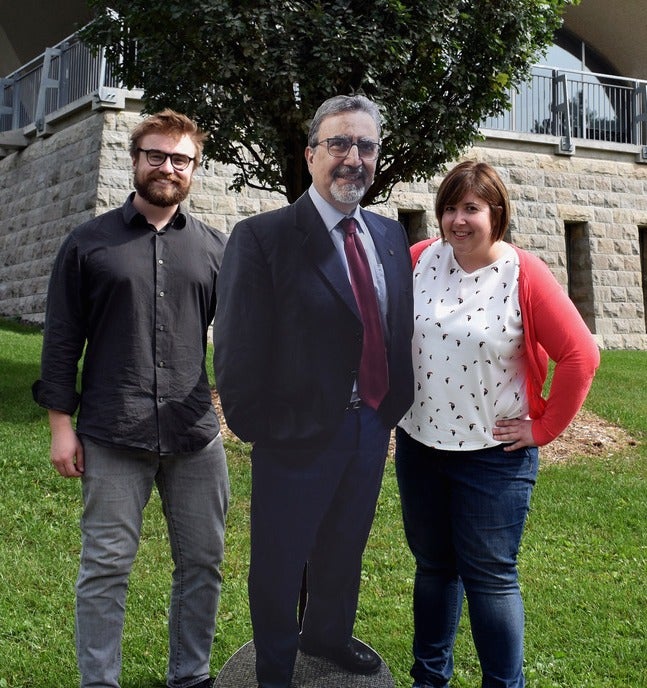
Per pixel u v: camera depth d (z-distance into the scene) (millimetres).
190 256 2896
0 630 3656
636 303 16234
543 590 4324
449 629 2947
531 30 7438
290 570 2479
